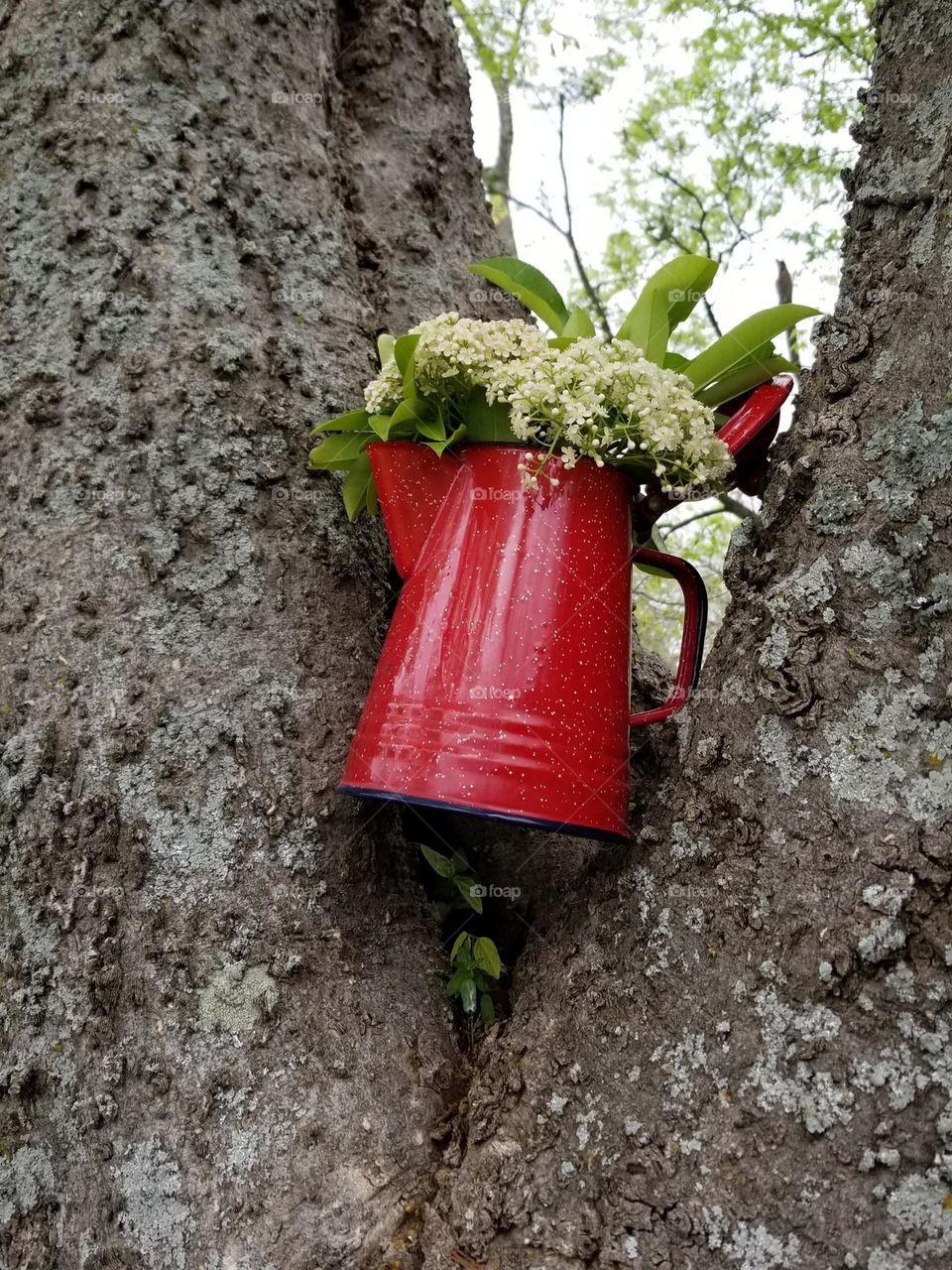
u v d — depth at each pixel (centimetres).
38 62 124
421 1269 82
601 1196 77
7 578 106
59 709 99
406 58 168
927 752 75
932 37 93
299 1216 83
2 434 111
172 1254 83
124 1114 88
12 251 117
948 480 79
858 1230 69
